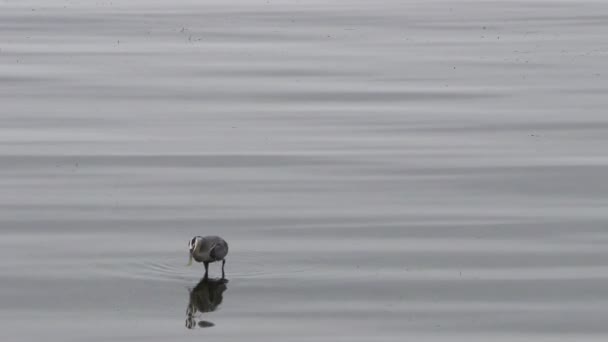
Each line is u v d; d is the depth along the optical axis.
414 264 25.03
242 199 29.02
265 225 27.22
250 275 24.38
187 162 31.95
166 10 54.41
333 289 23.73
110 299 23.20
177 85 40.47
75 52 45.25
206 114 36.97
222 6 55.75
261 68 43.06
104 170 31.22
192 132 34.91
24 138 34.03
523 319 22.47
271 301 23.16
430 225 27.28
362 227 27.14
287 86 40.50
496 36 48.72
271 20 52.22
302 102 38.47
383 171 31.17
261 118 36.53
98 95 39.03
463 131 34.97
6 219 27.48
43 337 21.52
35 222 27.30
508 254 25.58
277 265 24.88
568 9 55.00
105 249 25.69
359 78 41.66
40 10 53.75
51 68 42.59
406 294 23.53
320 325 22.12
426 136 34.50
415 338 21.61
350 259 25.23
